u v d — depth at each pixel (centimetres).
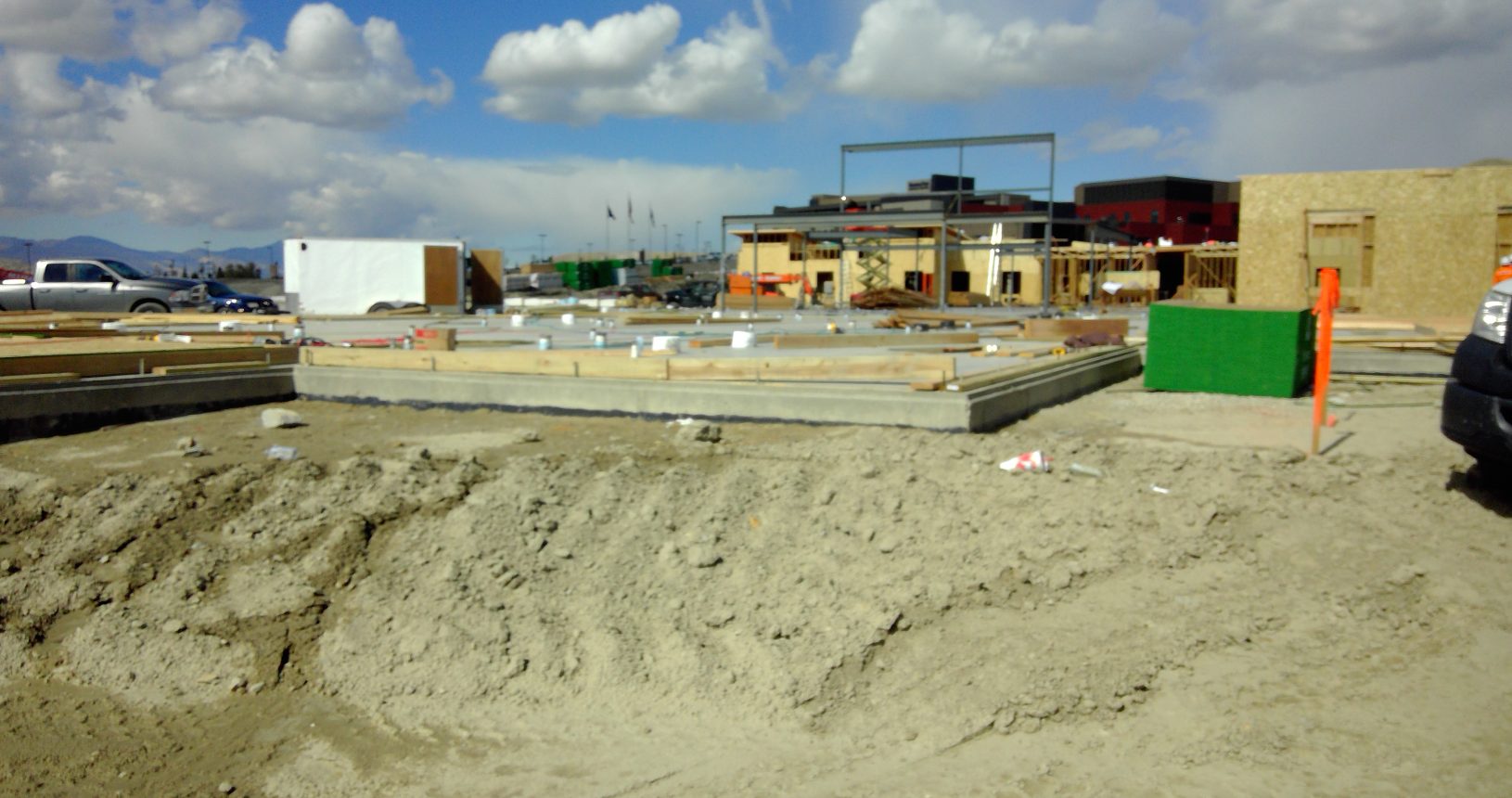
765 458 757
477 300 3409
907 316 2070
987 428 841
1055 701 471
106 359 938
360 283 3033
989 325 1919
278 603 567
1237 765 421
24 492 675
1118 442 811
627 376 964
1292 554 595
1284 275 2347
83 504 655
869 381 915
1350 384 1171
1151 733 449
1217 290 4375
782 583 574
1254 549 601
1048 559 591
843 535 623
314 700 507
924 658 511
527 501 666
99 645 537
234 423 929
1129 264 4700
